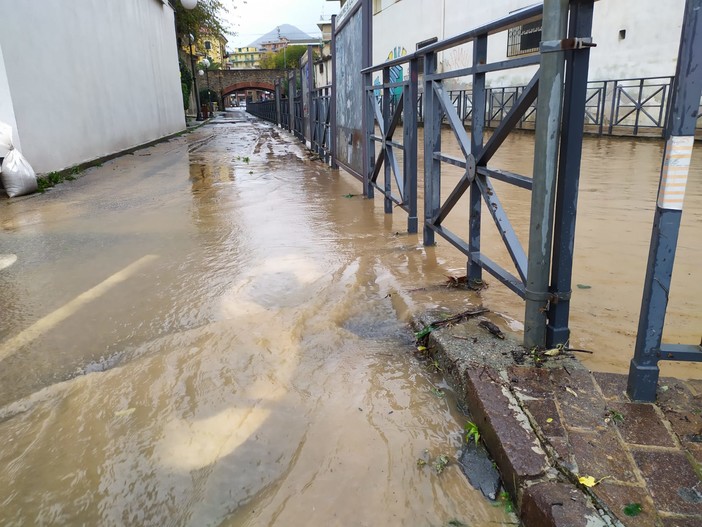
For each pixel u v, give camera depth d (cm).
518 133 1460
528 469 159
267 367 244
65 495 171
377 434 196
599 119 1359
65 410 216
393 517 158
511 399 192
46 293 348
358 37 634
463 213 533
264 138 1767
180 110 2222
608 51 1359
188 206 621
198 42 3250
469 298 306
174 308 315
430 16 2075
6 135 702
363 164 645
